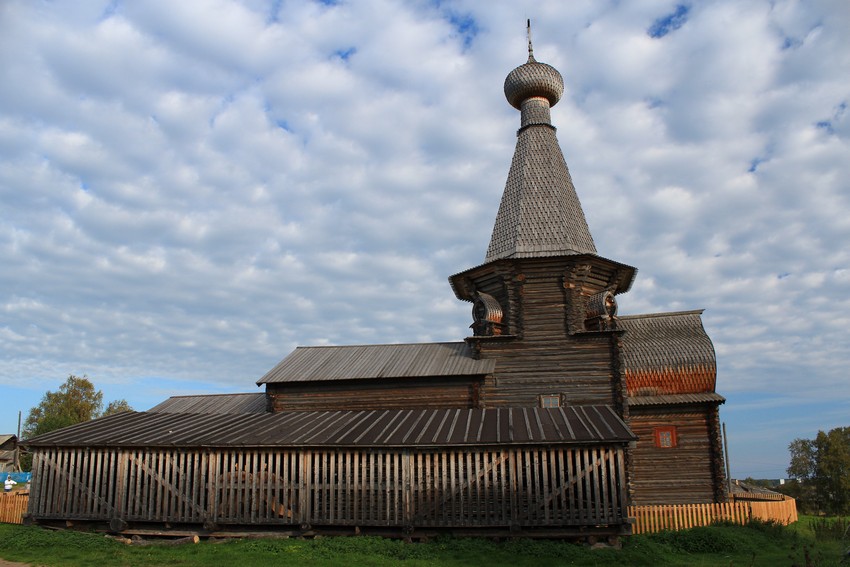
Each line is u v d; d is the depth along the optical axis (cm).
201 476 2248
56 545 2052
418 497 2114
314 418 2608
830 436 5625
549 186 3133
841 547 2083
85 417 7662
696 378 3159
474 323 3031
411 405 2894
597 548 1983
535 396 2769
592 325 2905
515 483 2083
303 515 2152
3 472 7694
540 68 3416
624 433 2084
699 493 2984
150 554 1955
